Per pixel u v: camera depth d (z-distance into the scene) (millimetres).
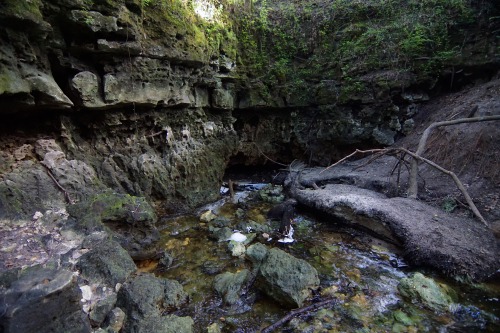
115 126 5695
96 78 4887
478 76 7926
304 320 3498
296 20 9641
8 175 4055
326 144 9719
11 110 3979
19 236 3547
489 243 4516
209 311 3666
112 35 4836
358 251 5137
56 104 4312
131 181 5801
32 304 2305
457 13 8070
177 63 6418
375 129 8844
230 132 9000
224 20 8312
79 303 2771
